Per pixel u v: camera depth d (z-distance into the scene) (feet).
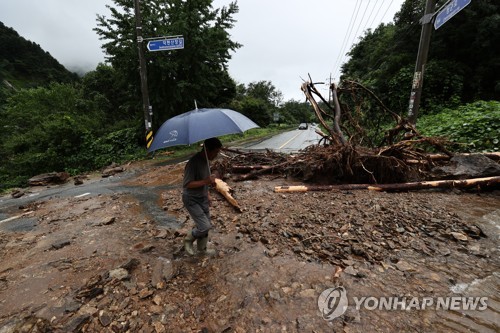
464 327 6.68
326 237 11.51
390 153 19.53
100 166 40.73
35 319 7.28
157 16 46.24
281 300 7.75
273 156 27.37
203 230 10.01
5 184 30.48
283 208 15.17
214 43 51.65
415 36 60.59
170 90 51.57
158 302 7.89
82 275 9.47
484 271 8.95
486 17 45.19
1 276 9.70
